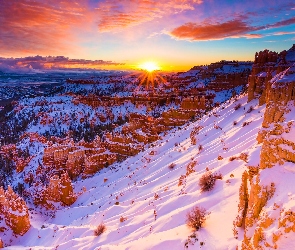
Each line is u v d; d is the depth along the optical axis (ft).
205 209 107.86
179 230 102.73
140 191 224.12
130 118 599.16
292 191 62.39
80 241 168.04
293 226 52.19
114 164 392.27
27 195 342.44
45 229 223.51
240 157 136.87
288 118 114.32
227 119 261.44
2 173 450.71
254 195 72.08
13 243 218.79
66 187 300.61
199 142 258.37
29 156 488.44
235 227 81.71
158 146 343.05
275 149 76.48
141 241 112.47
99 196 286.46
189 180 162.91
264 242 54.70
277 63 257.34
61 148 429.38
